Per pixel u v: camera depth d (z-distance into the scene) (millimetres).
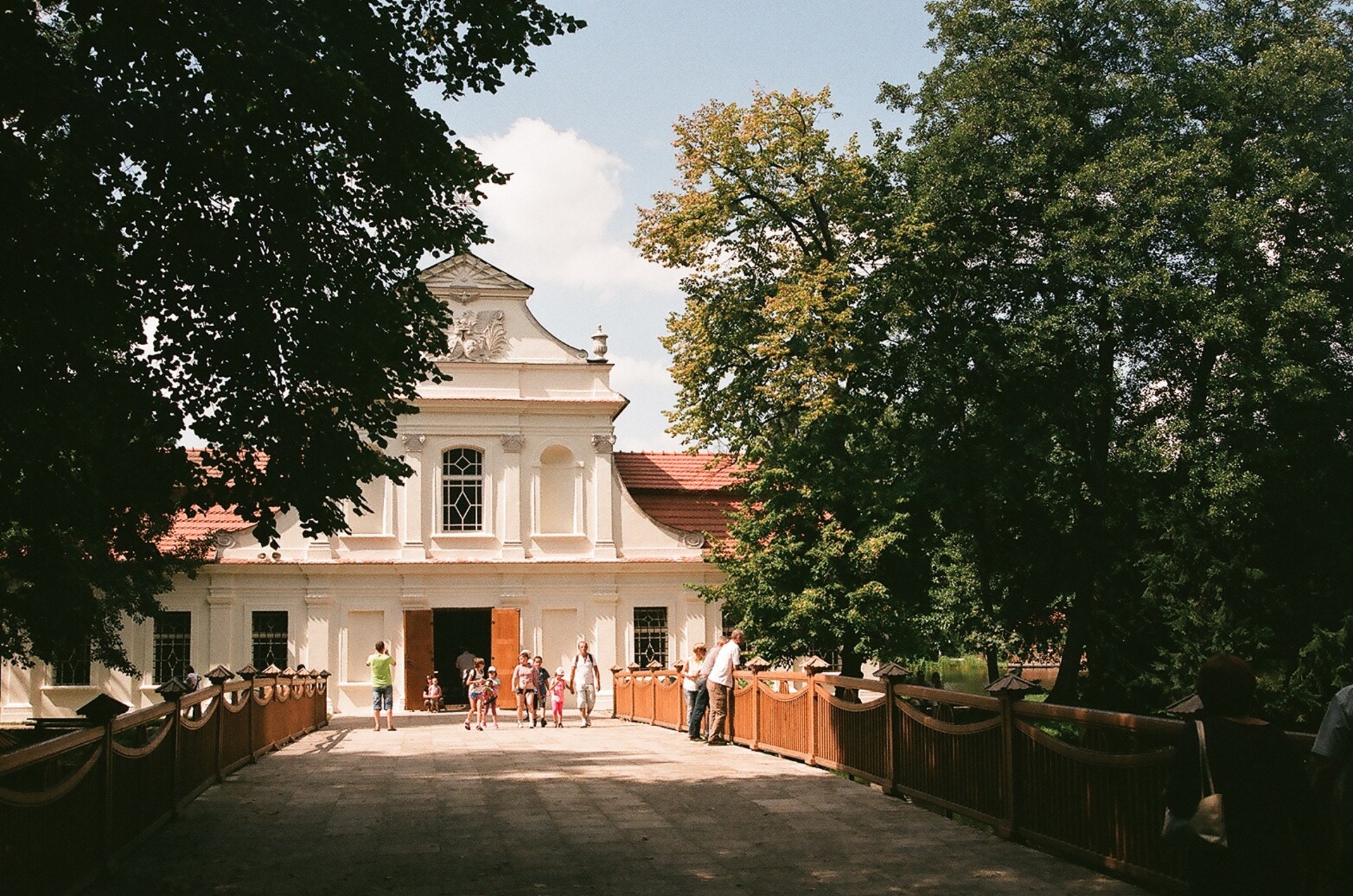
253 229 11227
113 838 9930
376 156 11633
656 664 28781
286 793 14391
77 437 11430
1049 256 25797
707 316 29688
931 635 29734
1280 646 26500
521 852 10500
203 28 10328
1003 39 27344
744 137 28453
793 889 8945
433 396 36844
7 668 34406
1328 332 25266
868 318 28047
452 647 39594
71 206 10258
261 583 35688
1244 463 24906
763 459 30078
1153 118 25531
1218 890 5289
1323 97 25422
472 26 11812
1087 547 27500
